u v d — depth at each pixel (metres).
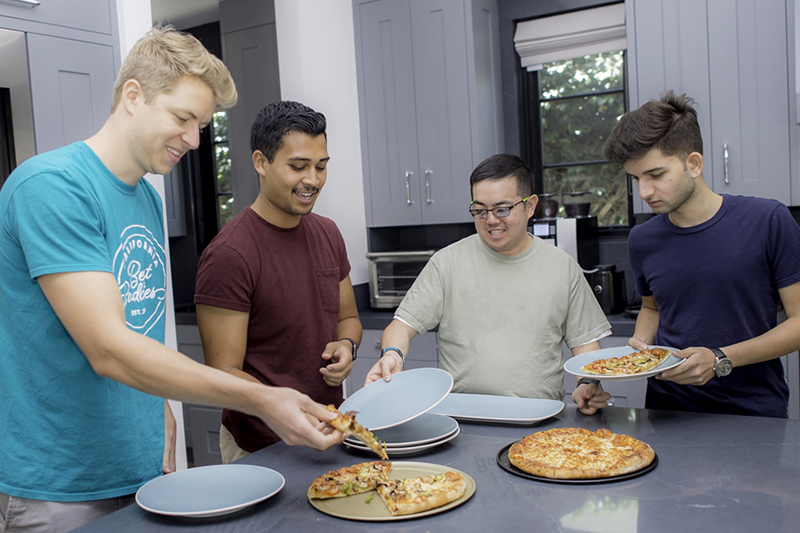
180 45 1.13
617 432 1.30
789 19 2.59
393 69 3.35
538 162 3.46
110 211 1.19
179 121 1.15
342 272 1.85
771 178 2.67
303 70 3.04
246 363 1.60
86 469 1.19
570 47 3.26
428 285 1.84
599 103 3.29
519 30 3.40
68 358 1.15
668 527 0.89
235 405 1.03
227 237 1.54
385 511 0.99
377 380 1.52
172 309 2.36
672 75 2.80
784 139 2.63
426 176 3.32
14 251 1.12
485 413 1.45
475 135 3.18
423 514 0.96
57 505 1.17
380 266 3.34
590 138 3.34
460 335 1.80
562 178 3.42
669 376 1.33
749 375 1.56
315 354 1.65
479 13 3.21
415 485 1.03
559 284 1.75
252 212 1.61
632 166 1.48
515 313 1.75
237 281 1.51
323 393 1.66
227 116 3.35
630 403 2.72
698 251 1.57
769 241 1.50
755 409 1.56
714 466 1.09
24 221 1.05
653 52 2.83
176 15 3.39
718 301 1.56
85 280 1.03
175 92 1.13
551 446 1.18
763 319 1.55
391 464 1.15
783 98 2.62
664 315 1.67
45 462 1.16
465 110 3.19
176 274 3.60
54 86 2.01
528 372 1.73
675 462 1.12
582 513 0.95
